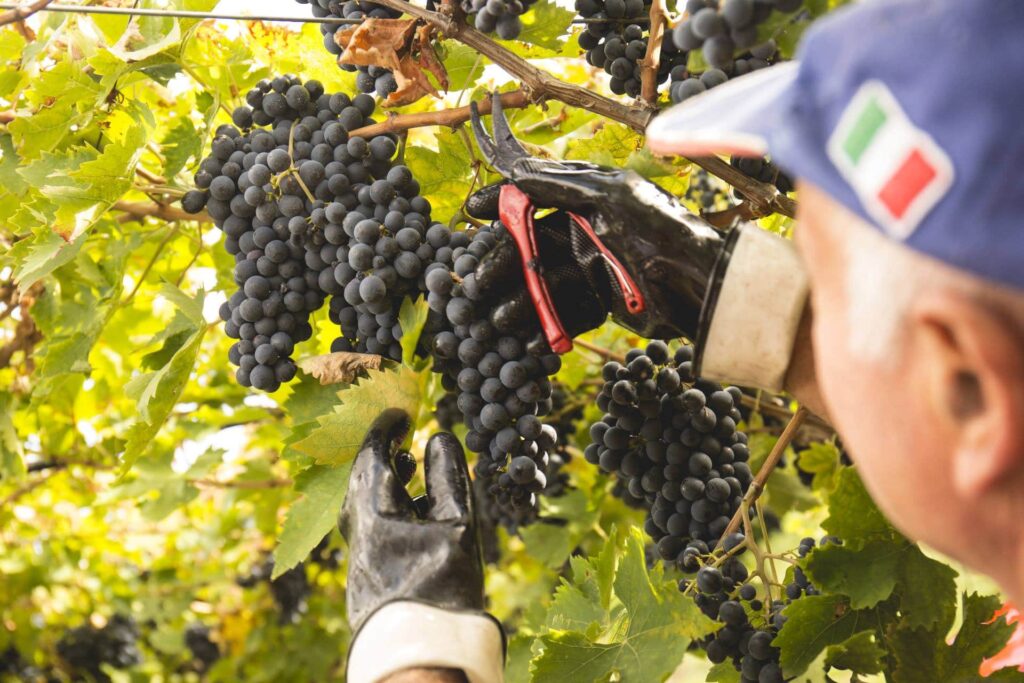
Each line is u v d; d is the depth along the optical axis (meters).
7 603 3.45
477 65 1.68
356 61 1.33
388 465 1.11
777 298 0.94
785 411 2.09
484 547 2.55
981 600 1.24
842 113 0.61
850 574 1.20
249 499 2.84
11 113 1.74
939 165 0.56
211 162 1.42
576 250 1.09
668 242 0.99
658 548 1.43
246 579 3.71
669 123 0.78
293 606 3.59
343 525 1.10
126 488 2.45
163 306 2.68
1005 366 0.55
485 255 1.16
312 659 3.86
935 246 0.56
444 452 1.12
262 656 3.93
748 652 1.27
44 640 3.83
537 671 1.23
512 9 1.25
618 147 1.69
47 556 3.46
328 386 1.42
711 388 1.35
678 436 1.32
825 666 1.21
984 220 0.54
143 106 1.65
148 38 1.63
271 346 1.35
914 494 0.64
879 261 0.60
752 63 1.21
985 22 0.56
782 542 2.36
